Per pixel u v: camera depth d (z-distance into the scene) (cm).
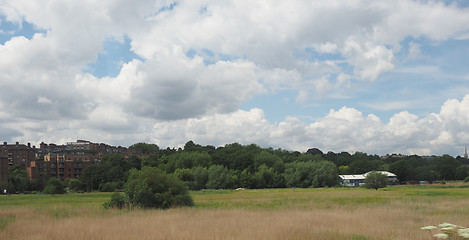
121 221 2958
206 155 18238
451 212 3631
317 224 2697
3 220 3272
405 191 8994
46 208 4628
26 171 16925
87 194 9988
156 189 4959
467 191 8769
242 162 17912
